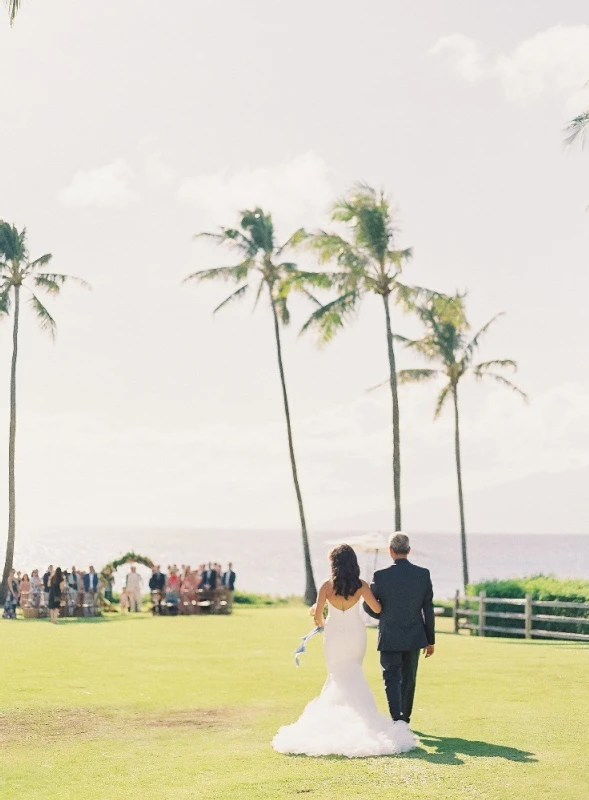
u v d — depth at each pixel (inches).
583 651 813.2
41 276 1803.6
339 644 398.0
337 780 334.3
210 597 1467.8
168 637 988.6
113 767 366.6
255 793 319.6
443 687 568.1
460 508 1881.2
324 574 5036.9
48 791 330.3
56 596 1267.2
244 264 1892.2
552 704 500.4
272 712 492.1
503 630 1032.8
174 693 561.3
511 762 357.4
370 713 391.5
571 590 1038.4
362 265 1529.3
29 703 525.0
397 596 403.2
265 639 960.9
